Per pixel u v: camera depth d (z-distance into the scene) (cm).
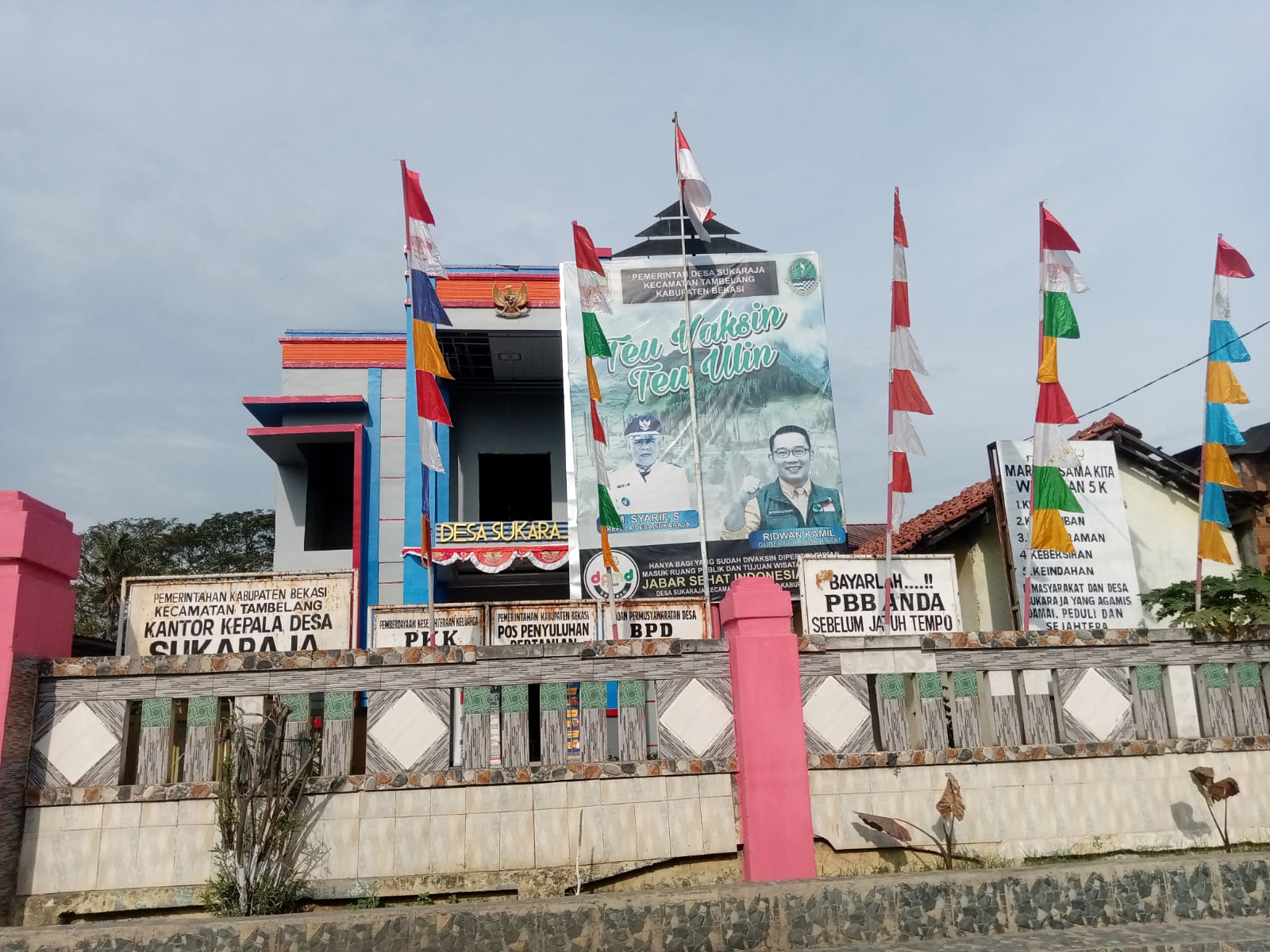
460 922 744
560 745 948
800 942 769
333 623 1120
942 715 1005
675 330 1970
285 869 887
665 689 967
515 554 2527
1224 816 1013
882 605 1330
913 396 1326
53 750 898
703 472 1923
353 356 2738
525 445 2895
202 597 1117
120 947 724
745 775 913
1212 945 734
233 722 905
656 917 760
